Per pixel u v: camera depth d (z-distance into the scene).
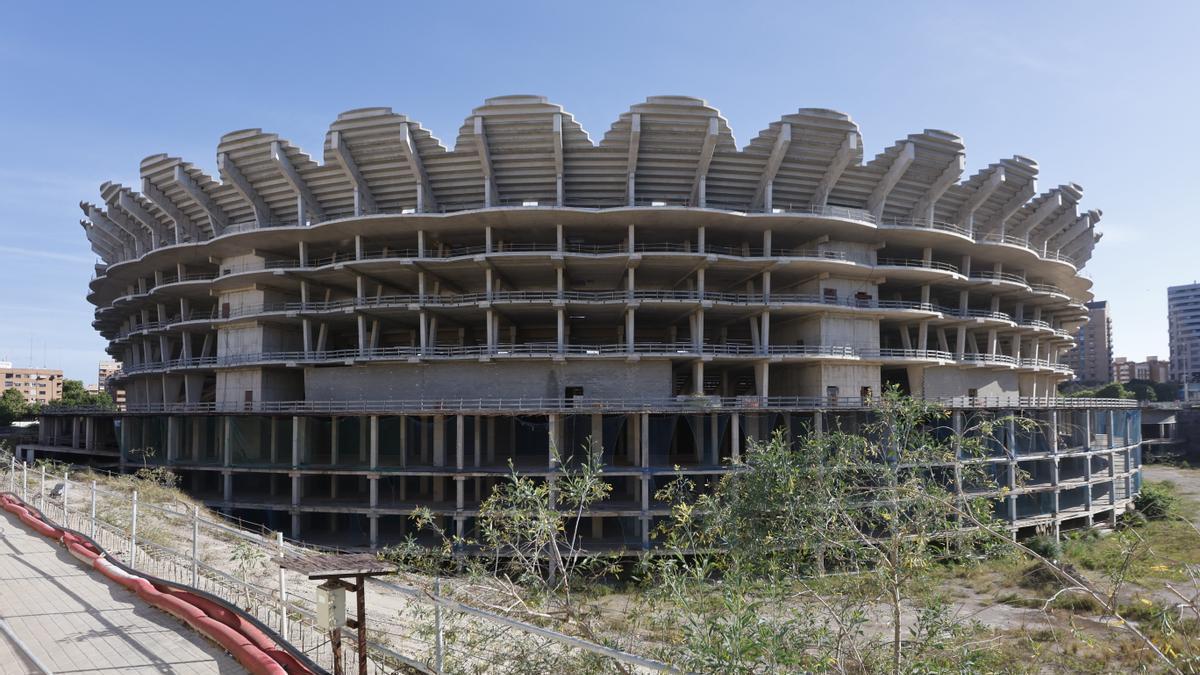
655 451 40.94
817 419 39.84
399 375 44.66
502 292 44.19
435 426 41.28
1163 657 8.11
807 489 11.76
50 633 11.44
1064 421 54.06
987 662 9.69
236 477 49.31
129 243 64.44
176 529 21.67
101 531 19.64
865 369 45.16
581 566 11.55
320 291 50.53
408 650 11.95
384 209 45.19
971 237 49.06
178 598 12.47
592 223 42.81
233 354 49.47
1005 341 64.69
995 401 47.53
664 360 42.66
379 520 43.53
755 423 42.97
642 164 42.47
